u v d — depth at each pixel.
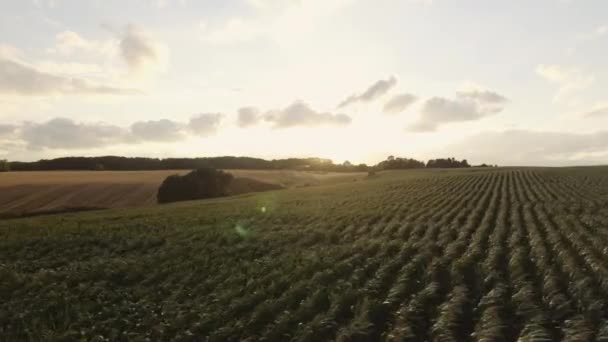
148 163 151.12
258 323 12.34
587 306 11.24
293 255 19.94
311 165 175.62
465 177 72.75
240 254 21.25
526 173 74.62
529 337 9.73
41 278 18.16
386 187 63.75
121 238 26.72
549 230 21.36
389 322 11.64
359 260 17.59
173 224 32.69
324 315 12.06
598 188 44.06
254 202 52.06
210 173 80.00
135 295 15.85
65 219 39.94
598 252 16.17
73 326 13.18
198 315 13.21
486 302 12.02
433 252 18.56
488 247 19.08
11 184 79.00
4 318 14.24
